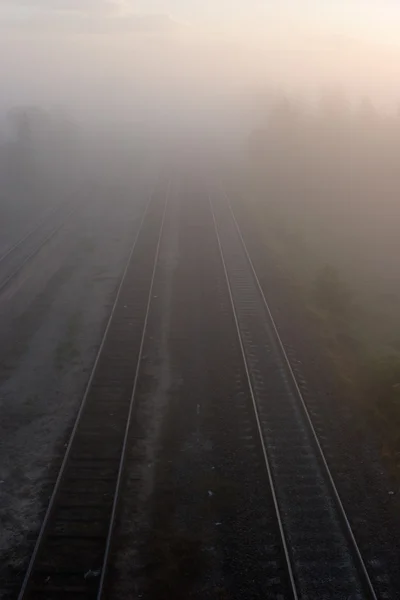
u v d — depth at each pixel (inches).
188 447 496.7
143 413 543.5
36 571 370.0
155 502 431.5
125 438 493.0
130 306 791.1
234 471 466.9
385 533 406.0
